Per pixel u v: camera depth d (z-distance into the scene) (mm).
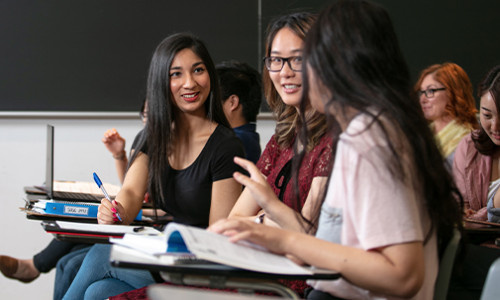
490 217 2074
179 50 1955
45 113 3551
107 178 3629
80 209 1903
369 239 999
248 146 2539
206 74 1977
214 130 2008
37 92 3547
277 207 1292
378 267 990
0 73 3545
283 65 1611
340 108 1069
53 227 1515
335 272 1016
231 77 2561
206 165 1968
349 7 1094
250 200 1776
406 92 1077
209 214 1999
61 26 3529
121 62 3521
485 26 3389
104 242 1498
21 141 3619
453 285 1307
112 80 3531
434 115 2688
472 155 2402
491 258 1354
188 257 1009
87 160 3619
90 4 3518
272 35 1668
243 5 3477
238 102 2574
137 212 2045
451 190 1125
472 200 2371
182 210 2010
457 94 2660
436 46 3402
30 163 3627
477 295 1297
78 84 3535
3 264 2762
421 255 1006
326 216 1105
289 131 1717
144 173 2080
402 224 991
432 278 1108
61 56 3533
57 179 3611
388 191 994
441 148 1115
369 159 998
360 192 1011
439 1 3391
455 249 1160
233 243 1062
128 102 3533
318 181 1440
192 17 3502
